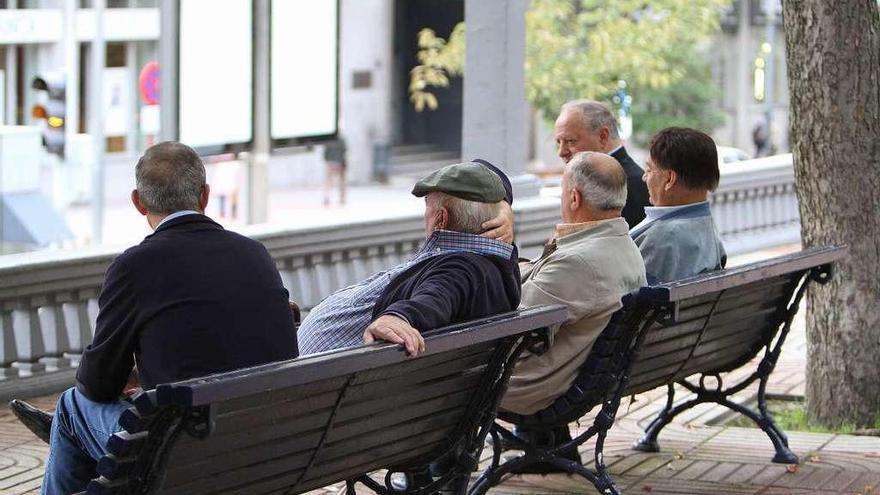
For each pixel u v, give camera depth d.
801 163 18.22
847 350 18.14
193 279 10.50
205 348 10.43
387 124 102.56
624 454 16.52
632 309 13.15
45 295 20.66
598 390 13.43
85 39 86.06
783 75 115.75
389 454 11.14
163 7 34.22
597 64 56.12
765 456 16.38
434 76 58.50
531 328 11.41
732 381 21.50
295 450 10.08
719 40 111.12
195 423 8.90
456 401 11.52
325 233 24.47
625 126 57.09
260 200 36.28
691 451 16.66
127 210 83.69
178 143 11.05
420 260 11.76
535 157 105.44
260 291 10.71
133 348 10.63
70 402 11.29
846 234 18.02
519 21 26.62
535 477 15.46
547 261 13.56
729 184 37.88
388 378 10.45
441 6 105.25
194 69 34.75
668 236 14.62
